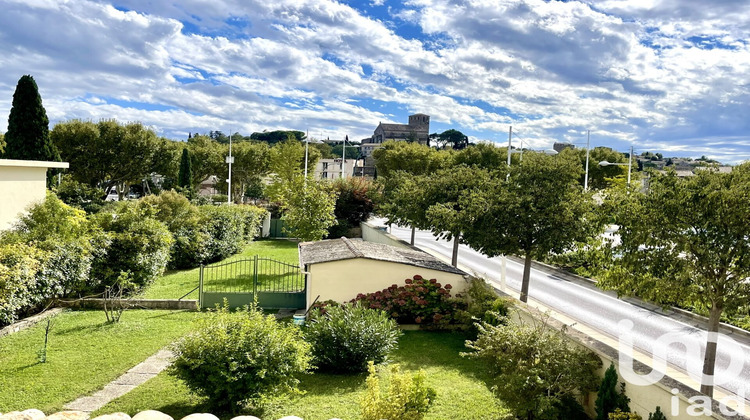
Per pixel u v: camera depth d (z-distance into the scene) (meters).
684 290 7.04
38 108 26.56
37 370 9.73
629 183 8.73
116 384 9.29
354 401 8.88
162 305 15.27
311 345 9.74
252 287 18.41
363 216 37.47
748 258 6.50
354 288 14.62
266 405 8.56
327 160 92.12
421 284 14.26
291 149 43.59
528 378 7.29
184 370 8.12
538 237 13.41
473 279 14.09
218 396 8.19
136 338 11.99
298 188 28.95
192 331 8.62
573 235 13.10
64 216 14.95
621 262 7.93
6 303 11.59
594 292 18.45
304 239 25.75
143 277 17.06
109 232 16.70
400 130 151.00
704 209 6.88
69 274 14.30
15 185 15.86
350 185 38.44
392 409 6.50
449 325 13.50
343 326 10.49
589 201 13.59
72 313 14.20
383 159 58.53
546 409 7.16
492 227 13.80
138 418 6.30
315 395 9.16
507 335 8.11
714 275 7.07
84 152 40.09
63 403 8.41
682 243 7.00
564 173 13.62
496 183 15.29
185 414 8.13
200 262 23.30
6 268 11.49
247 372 8.07
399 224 25.89
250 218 32.72
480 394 9.12
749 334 12.85
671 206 7.19
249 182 58.19
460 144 148.62
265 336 8.40
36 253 12.98
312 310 13.49
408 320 14.27
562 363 7.64
